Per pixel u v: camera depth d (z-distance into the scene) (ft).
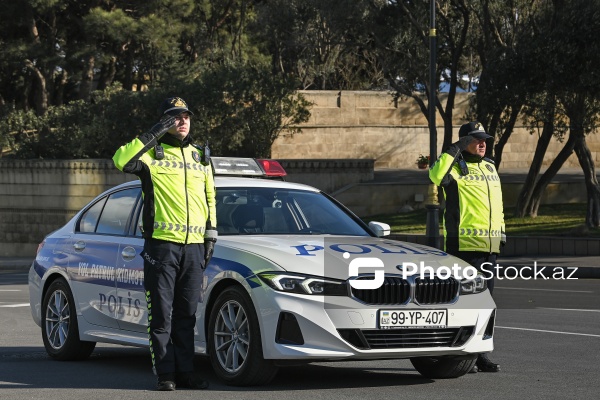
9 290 67.41
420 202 130.21
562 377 27.94
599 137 163.53
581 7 87.35
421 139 163.84
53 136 142.10
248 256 25.89
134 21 148.46
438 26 119.03
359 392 25.17
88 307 31.01
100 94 139.13
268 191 30.25
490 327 27.14
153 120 132.98
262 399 24.06
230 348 26.04
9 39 160.04
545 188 113.70
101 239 31.14
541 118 92.89
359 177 135.13
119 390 25.73
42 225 140.46
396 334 25.14
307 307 24.56
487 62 97.19
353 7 113.70
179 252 25.71
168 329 25.71
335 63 191.11
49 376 28.43
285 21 139.13
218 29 184.96
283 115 136.77
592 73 86.33
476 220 29.91
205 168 26.32
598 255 85.25
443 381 27.25
